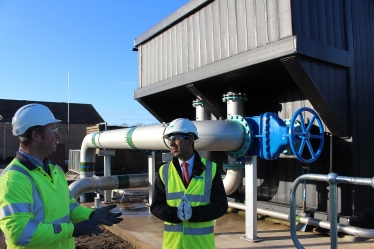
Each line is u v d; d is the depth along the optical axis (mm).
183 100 8773
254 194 4902
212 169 2779
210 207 2637
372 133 5586
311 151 4812
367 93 5570
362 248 4445
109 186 6629
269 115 4699
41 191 2070
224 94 6551
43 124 2154
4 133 35281
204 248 2648
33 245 1935
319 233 5172
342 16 5324
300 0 4652
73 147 38906
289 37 4445
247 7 5203
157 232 5395
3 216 1902
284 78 5988
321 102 4844
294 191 2873
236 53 5395
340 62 5023
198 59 6262
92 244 5156
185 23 6645
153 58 7773
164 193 2820
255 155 4867
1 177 2006
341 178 2436
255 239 4863
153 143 5695
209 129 4723
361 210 5336
